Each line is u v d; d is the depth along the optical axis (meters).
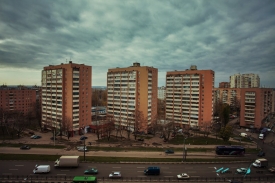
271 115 184.88
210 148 87.00
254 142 101.94
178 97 137.25
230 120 164.50
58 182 50.84
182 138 105.88
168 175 57.53
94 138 104.38
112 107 134.50
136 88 122.12
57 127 114.38
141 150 81.62
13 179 52.44
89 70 118.31
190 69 137.62
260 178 56.06
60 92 112.94
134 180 53.69
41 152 76.38
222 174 58.75
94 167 62.56
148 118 121.69
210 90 126.75
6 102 167.88
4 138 100.81
